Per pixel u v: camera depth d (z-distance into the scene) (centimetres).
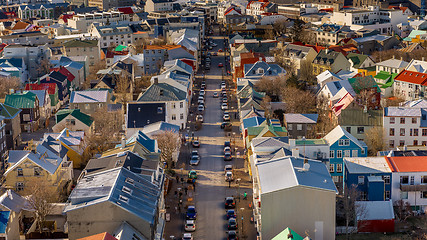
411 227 15088
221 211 16512
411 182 15850
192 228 15300
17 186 17200
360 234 14912
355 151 17775
